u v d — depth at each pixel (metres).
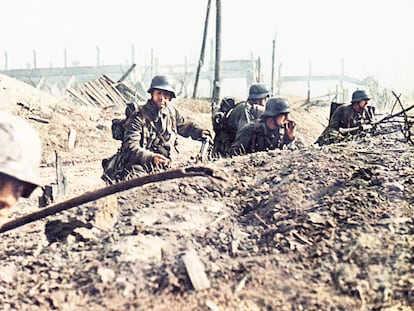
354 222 3.26
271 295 2.66
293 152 5.08
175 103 20.94
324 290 2.67
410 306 2.49
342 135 7.10
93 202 3.75
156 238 3.33
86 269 3.01
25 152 2.01
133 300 2.69
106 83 22.55
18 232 3.78
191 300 2.65
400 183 3.76
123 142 6.34
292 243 3.14
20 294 2.82
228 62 34.34
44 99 17.20
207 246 3.26
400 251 2.89
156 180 2.88
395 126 6.32
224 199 4.12
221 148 7.42
